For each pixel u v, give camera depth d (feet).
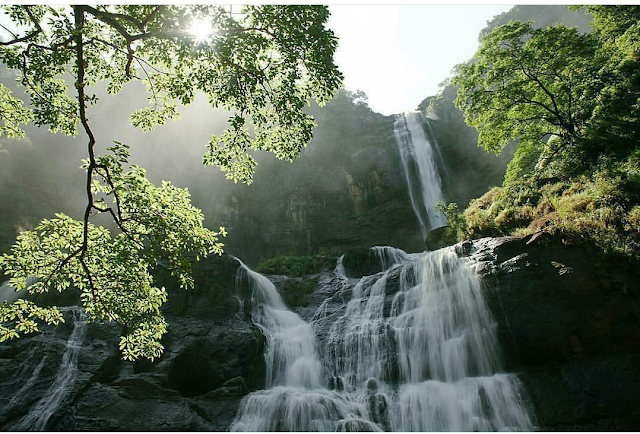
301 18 28.99
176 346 48.08
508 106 71.61
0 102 33.76
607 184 46.65
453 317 46.24
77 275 30.96
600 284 38.96
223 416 40.19
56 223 29.68
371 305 57.77
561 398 35.27
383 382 46.01
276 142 35.19
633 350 35.99
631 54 66.23
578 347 37.78
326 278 73.92
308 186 124.36
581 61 67.00
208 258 61.46
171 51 32.37
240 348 50.34
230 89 29.60
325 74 29.50
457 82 77.00
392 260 78.59
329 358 52.60
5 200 91.76
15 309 30.89
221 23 28.45
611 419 32.78
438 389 40.98
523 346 40.04
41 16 31.83
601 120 61.93
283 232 117.50
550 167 65.72
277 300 68.18
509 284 42.39
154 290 32.50
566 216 46.57
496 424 35.83
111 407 39.83
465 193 122.42
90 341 47.14
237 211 119.55
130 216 28.43
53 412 38.29
